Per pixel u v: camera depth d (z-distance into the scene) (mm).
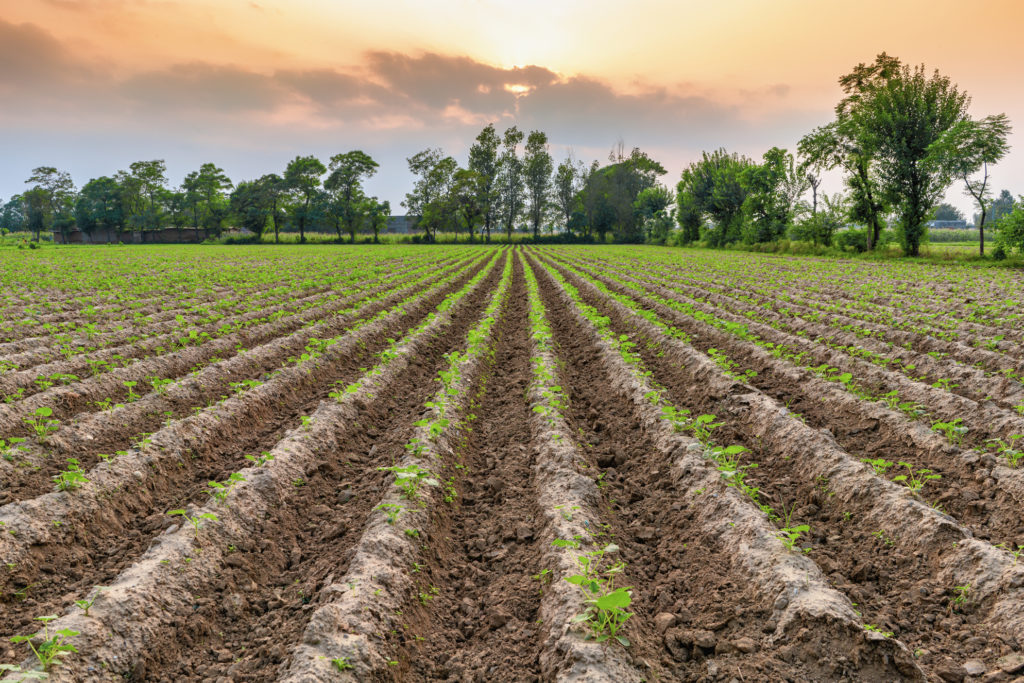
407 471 6023
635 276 31375
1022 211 32656
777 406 8461
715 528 5621
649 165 116375
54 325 14992
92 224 106000
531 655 4355
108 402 9109
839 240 48219
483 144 103562
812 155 44719
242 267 37062
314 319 17828
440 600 5145
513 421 9461
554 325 18281
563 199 107875
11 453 6879
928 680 3877
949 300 19125
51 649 3791
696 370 11117
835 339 13539
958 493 6258
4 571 4977
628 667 3895
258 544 5746
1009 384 9219
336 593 4625
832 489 6316
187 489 7000
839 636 3992
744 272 32844
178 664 4262
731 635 4348
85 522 5824
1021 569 4434
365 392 10055
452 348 15172
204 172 102812
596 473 7105
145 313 18047
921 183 39625
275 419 9570
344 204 100625
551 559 5203
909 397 9250
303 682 3691
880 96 39531
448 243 102875
